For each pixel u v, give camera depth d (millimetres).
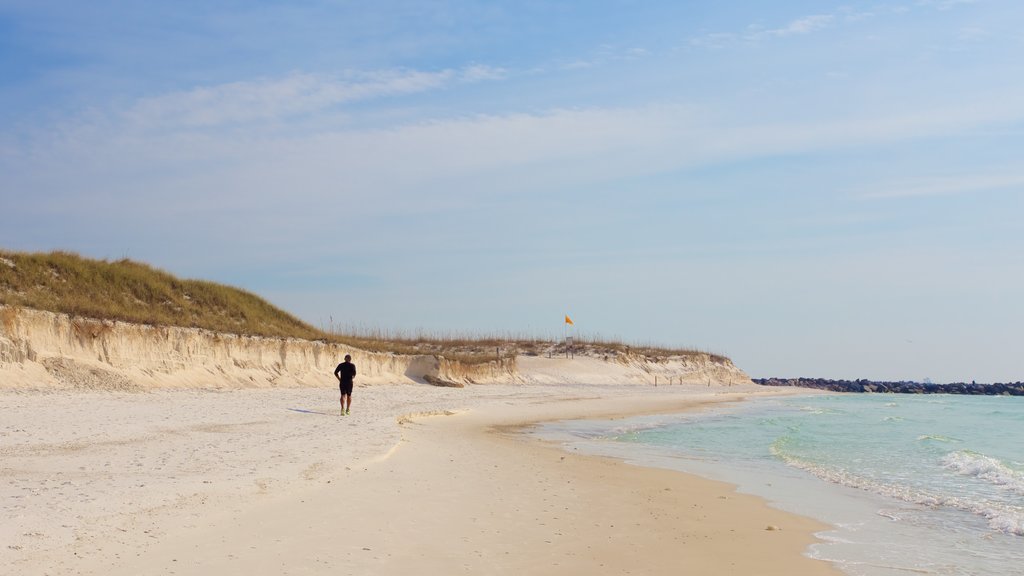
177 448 16922
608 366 91812
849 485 18562
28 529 9344
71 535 9336
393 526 11273
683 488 17188
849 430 36156
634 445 26938
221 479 13367
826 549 11812
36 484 11898
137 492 11758
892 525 13805
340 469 15680
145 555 8914
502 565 9719
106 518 10211
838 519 14258
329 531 10672
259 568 8789
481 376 66812
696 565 10438
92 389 28172
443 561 9688
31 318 28172
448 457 19547
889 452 26031
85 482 12289
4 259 34656
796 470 21109
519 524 12117
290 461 16031
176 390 32281
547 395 58969
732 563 10664
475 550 10336
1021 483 18922
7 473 12781
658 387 87688
